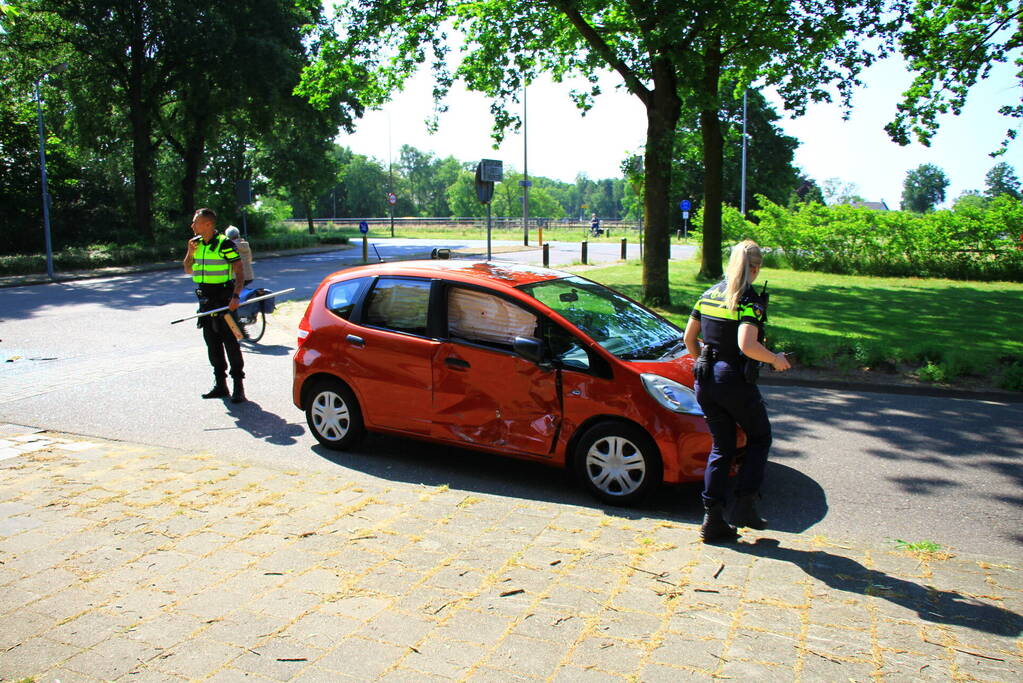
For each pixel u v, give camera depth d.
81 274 23.52
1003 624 3.18
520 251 35.84
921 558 3.88
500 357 5.28
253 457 5.91
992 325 12.95
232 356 7.60
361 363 5.83
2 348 10.62
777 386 8.64
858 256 24.23
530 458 5.22
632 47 15.55
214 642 3.07
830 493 5.17
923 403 7.80
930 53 15.02
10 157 30.67
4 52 28.44
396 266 6.00
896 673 2.82
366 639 3.08
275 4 30.11
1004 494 5.16
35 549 3.96
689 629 3.15
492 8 15.05
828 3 13.97
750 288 4.03
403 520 4.39
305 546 4.00
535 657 2.94
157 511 4.51
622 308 5.82
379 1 15.11
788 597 3.43
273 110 32.03
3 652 3.00
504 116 16.72
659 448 4.78
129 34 28.22
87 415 7.12
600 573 3.69
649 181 14.54
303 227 65.81
